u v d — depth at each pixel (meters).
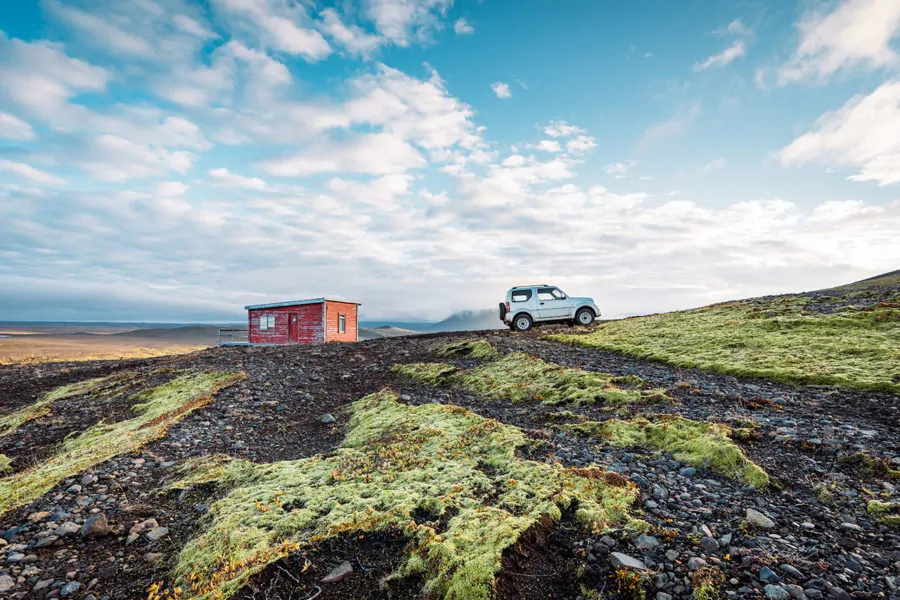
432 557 4.46
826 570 4.03
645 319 23.72
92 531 5.60
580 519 5.06
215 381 15.23
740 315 19.84
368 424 9.80
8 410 15.41
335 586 4.36
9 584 4.68
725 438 6.86
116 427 11.06
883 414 7.88
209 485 7.02
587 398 10.07
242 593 4.26
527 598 4.05
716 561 4.23
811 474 5.95
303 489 6.34
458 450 7.39
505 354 16.38
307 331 34.16
